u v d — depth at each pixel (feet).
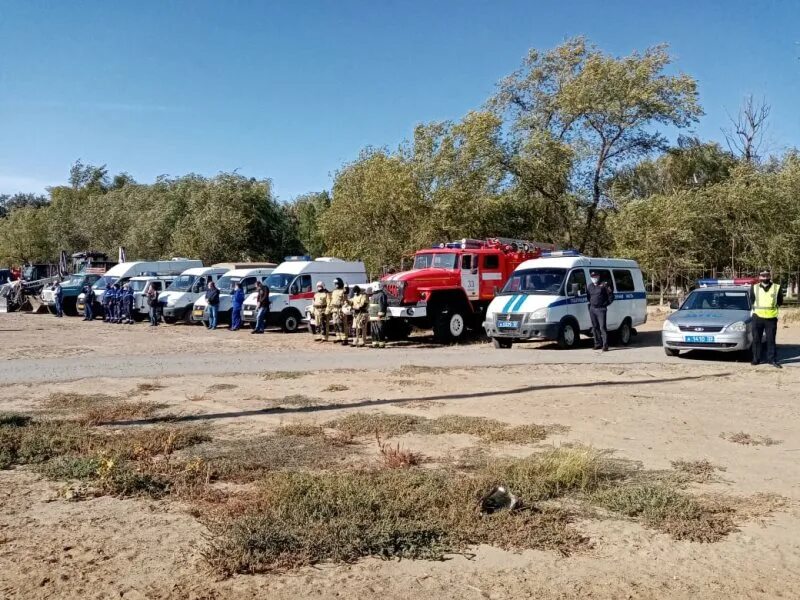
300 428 26.45
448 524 16.29
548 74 123.65
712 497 18.85
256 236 150.82
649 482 20.02
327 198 188.14
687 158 129.08
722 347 47.06
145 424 27.81
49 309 112.68
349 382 38.65
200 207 150.10
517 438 24.98
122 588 13.30
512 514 17.19
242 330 80.43
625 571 14.25
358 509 16.97
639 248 104.47
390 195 104.63
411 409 30.73
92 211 189.26
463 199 103.91
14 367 44.75
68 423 27.45
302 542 15.03
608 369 43.62
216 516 17.16
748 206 112.16
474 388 36.32
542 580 13.82
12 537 15.97
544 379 39.52
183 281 93.45
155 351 55.62
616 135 117.91
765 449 23.95
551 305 55.11
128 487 19.30
